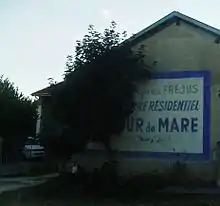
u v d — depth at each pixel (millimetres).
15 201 15805
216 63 19484
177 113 19703
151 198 16047
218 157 18891
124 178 19125
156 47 20406
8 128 34219
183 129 19547
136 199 15930
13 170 27781
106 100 18812
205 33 19828
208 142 19109
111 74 18859
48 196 16875
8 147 34094
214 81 19375
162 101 19953
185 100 19656
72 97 18891
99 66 18875
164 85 20000
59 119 19328
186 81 19750
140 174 19734
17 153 34969
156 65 20266
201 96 19453
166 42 20328
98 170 19656
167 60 20172
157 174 19391
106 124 19109
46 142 19609
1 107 34125
